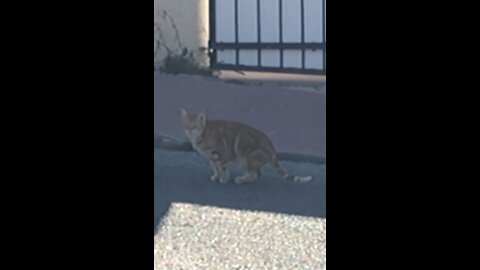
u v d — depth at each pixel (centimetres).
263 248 395
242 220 429
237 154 488
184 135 563
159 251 390
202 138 484
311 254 388
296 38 702
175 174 499
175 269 372
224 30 718
